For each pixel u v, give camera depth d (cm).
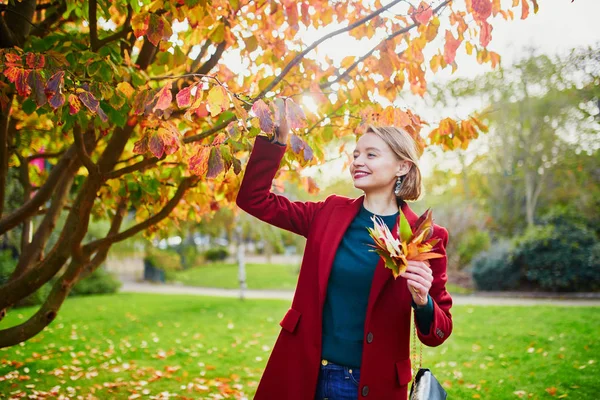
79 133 262
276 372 187
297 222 199
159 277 2292
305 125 183
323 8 297
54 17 346
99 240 312
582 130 1688
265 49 312
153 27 234
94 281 1600
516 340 741
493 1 234
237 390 529
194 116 298
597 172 1670
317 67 301
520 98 1716
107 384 542
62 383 546
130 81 280
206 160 188
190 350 729
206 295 1594
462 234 1858
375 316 179
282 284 2062
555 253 1468
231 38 294
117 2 270
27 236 383
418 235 162
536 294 1447
